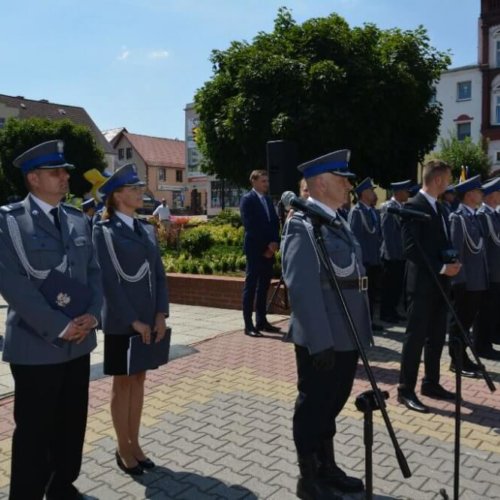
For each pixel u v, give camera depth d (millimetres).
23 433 3047
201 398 5246
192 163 52938
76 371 3215
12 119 33469
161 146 62438
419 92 12492
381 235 8836
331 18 12359
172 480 3738
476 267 5953
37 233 3064
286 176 8812
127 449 3824
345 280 3367
